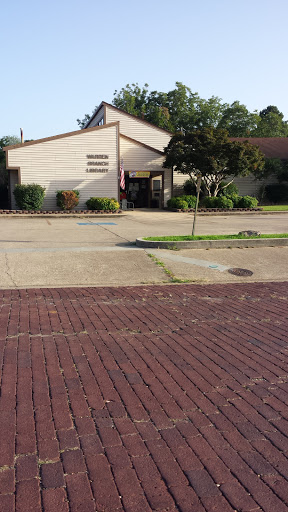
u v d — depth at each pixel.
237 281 9.61
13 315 6.48
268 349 5.34
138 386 4.22
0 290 8.16
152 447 3.20
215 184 28.31
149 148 28.45
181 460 3.05
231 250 12.25
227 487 2.78
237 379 4.45
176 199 27.25
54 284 8.82
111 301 7.54
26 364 4.66
